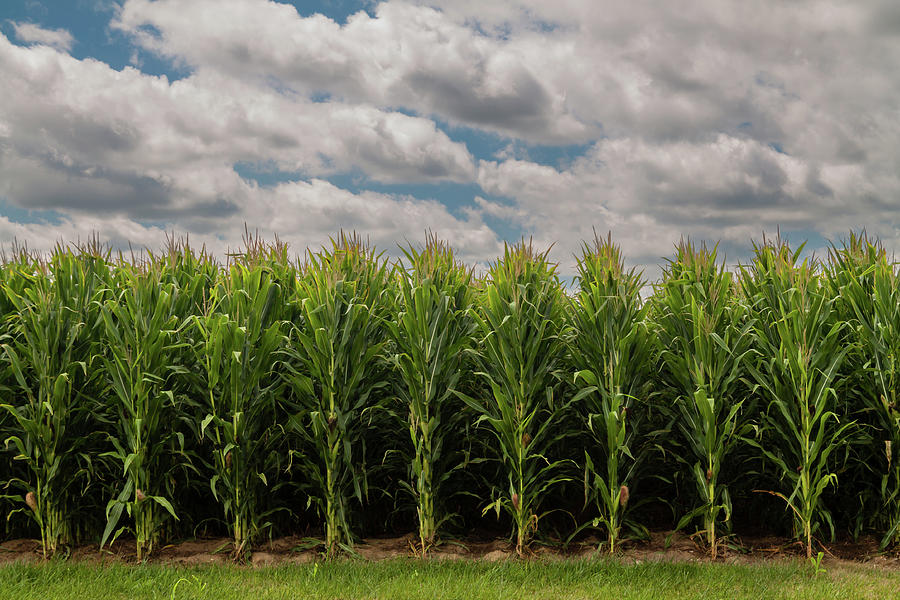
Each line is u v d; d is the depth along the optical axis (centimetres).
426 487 563
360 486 589
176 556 559
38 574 498
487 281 639
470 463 624
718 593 473
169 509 523
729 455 600
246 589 476
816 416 532
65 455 542
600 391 555
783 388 553
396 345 605
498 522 659
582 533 619
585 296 565
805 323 541
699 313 550
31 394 544
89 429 576
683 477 608
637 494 675
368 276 603
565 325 613
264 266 593
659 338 591
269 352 548
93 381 571
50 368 541
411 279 600
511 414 556
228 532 607
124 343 548
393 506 644
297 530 628
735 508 672
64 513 559
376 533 641
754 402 582
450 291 591
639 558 556
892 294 582
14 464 584
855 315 612
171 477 564
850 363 605
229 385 546
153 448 542
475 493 643
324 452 555
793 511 585
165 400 555
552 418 577
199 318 564
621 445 543
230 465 537
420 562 541
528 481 559
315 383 579
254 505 566
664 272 654
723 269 571
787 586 486
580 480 605
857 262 632
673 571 515
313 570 512
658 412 637
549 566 529
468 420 603
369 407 587
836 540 602
